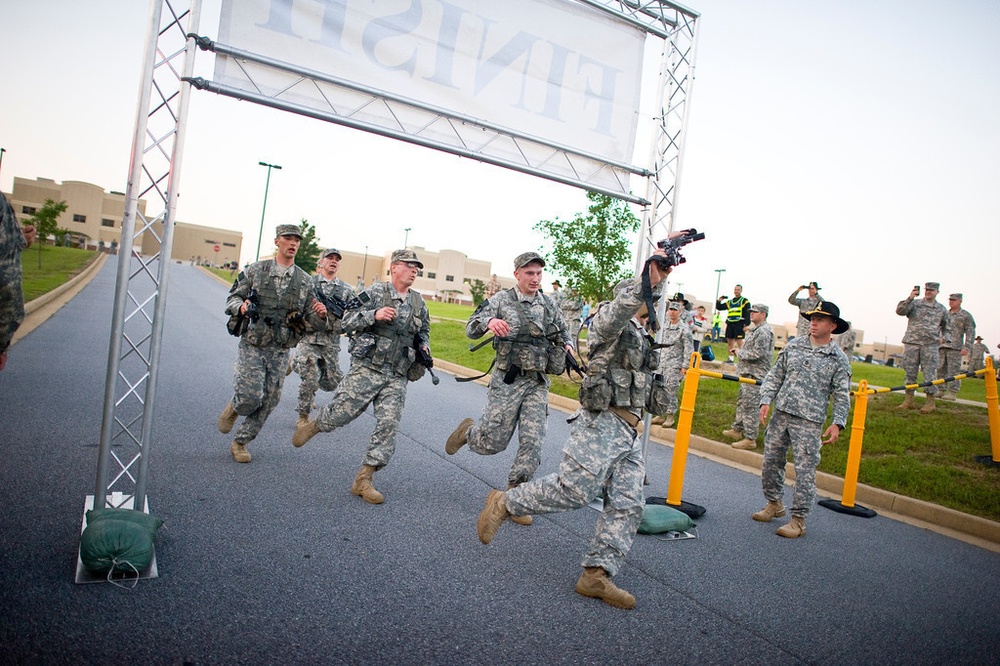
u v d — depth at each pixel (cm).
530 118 560
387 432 506
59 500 426
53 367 913
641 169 621
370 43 483
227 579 343
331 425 507
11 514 395
